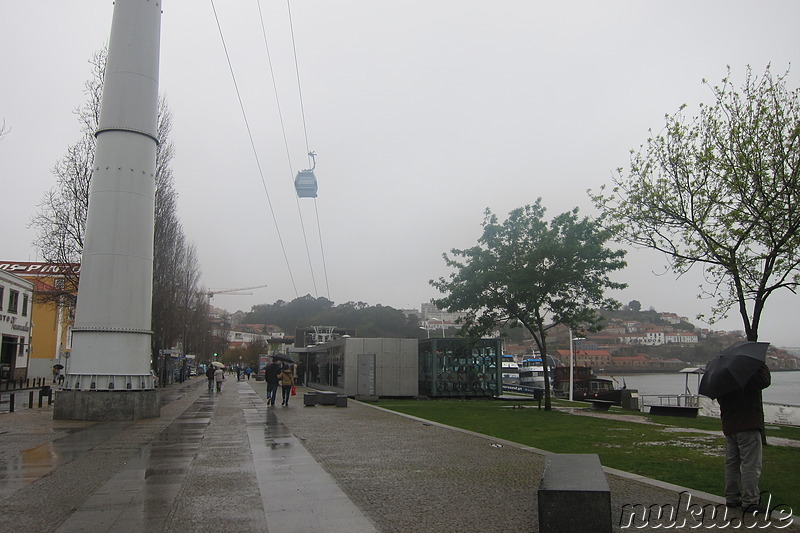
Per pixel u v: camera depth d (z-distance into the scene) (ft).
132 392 57.52
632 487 26.45
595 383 135.54
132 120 61.52
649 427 55.47
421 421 56.59
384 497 24.31
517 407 84.69
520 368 195.93
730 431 22.75
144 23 63.46
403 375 110.52
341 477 28.48
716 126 46.96
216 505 22.77
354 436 44.57
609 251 82.38
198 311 219.61
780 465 33.24
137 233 60.95
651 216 49.37
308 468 30.71
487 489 25.90
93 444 39.60
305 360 170.71
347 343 109.70
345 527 19.94
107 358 57.98
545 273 81.92
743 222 45.70
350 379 108.88
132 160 61.31
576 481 19.08
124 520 20.58
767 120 44.55
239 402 84.58
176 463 32.09
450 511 22.12
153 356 125.49
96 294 58.95
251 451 36.55
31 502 23.16
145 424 52.80
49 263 98.27
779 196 43.47
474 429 52.80
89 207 61.00
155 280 117.08
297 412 67.05
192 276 200.23
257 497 24.11
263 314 509.35
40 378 172.45
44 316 189.16
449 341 111.04
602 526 17.98
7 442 40.70
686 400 92.53
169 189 119.24
